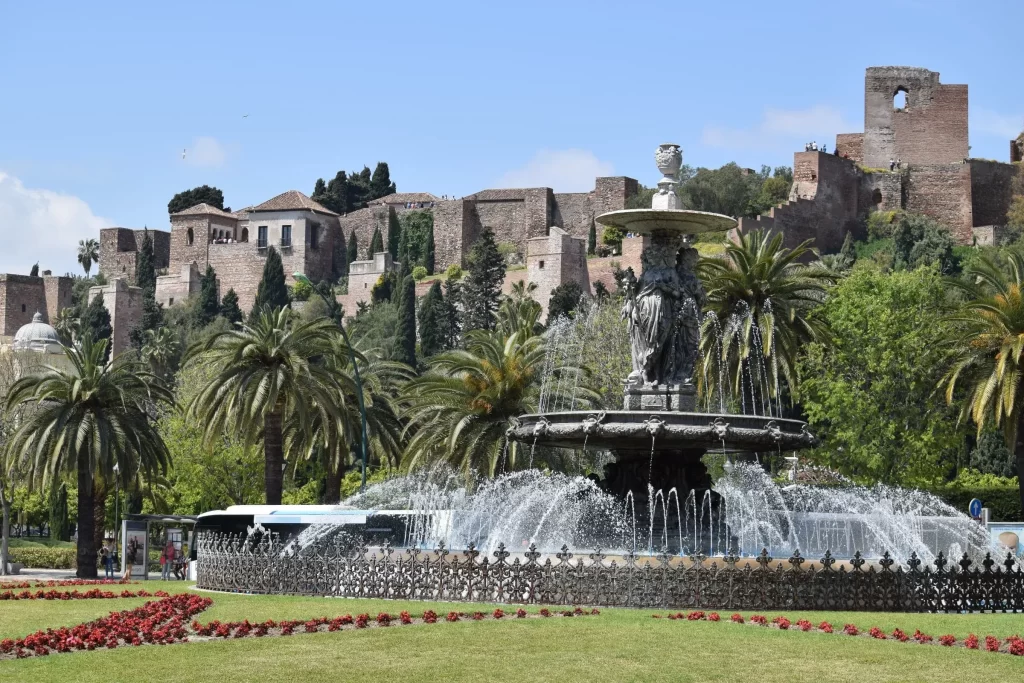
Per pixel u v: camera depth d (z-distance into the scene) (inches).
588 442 1040.2
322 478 3233.3
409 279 4854.8
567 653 694.5
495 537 1413.6
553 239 5531.5
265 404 2012.8
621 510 1050.1
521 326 2192.4
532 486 1636.3
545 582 904.3
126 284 6737.2
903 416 2379.4
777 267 2171.5
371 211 7357.3
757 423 1002.1
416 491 2039.9
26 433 2092.8
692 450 1051.3
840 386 2362.2
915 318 2437.3
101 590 1241.4
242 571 1077.8
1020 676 642.8
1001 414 2032.5
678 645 717.9
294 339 2098.9
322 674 642.2
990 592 914.1
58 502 3287.4
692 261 1066.1
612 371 2667.3
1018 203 5575.8
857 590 885.2
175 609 925.2
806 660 678.5
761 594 873.5
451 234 6889.8
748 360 2194.9
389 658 686.5
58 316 6904.5
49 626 869.2
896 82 5900.6
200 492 2888.8
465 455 1927.9
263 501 2942.9
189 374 3129.9
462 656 688.4
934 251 5093.5
